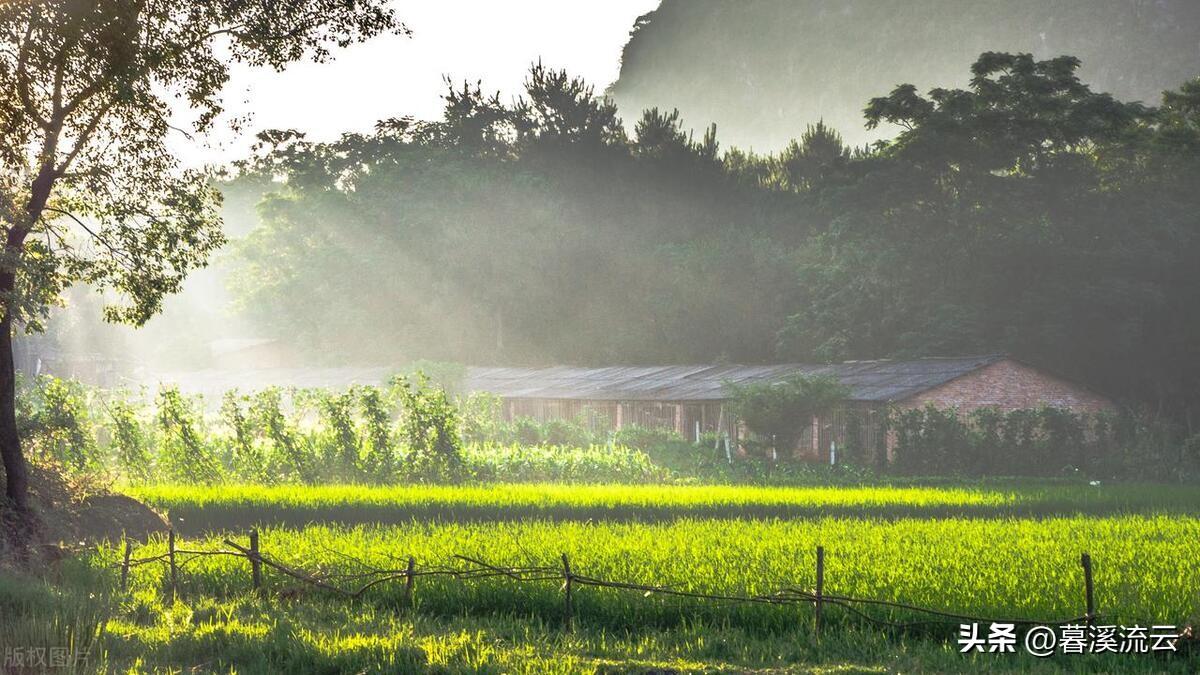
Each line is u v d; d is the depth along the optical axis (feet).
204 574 62.90
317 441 139.54
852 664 44.60
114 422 137.90
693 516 91.91
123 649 44.70
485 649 45.27
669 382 212.23
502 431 180.86
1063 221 218.18
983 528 77.05
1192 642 45.70
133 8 70.85
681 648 47.42
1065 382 180.04
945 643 46.60
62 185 80.28
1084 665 43.47
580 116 343.26
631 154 339.57
